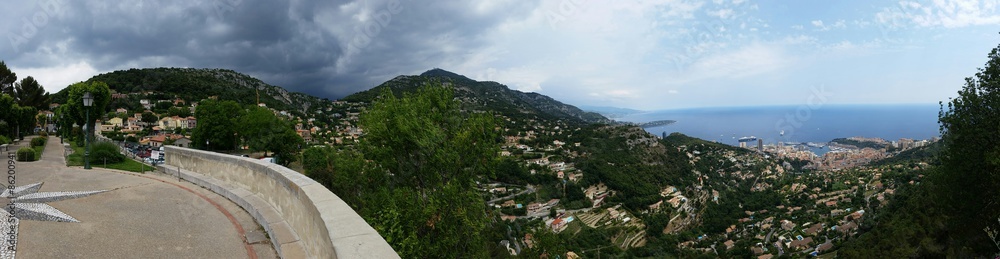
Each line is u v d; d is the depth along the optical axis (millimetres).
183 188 9656
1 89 59094
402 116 15383
